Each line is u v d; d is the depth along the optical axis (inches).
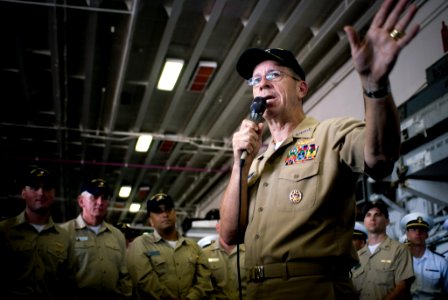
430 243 208.1
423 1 248.7
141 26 305.9
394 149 54.7
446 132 177.2
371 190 249.0
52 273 152.4
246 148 71.9
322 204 63.3
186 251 191.6
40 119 433.7
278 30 312.0
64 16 285.0
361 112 301.4
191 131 459.5
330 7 288.4
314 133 69.0
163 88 358.3
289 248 63.1
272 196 68.1
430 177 200.5
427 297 170.9
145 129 463.2
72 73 358.0
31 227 154.2
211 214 397.4
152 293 176.7
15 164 527.2
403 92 259.4
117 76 360.8
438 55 233.5
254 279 65.9
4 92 388.2
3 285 144.4
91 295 164.1
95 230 175.5
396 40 51.5
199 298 181.6
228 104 390.9
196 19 301.4
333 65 339.3
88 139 471.2
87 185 179.0
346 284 62.4
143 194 657.6
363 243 191.3
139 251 186.4
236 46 314.8
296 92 77.1
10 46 327.6
